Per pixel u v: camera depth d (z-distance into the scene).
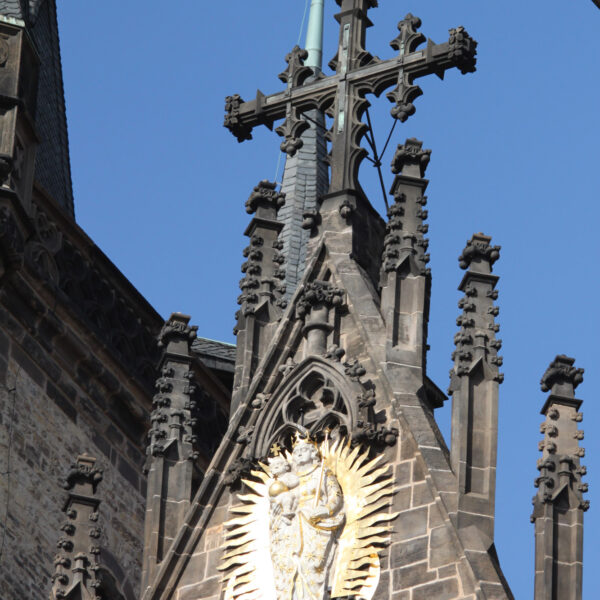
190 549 94.50
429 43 101.38
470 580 89.69
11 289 108.31
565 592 90.31
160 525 95.75
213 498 95.00
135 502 111.69
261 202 100.62
